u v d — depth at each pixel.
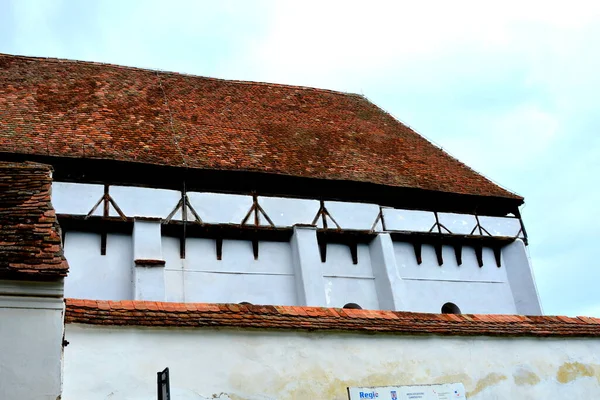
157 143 19.41
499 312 21.62
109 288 17.12
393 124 26.53
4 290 7.40
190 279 18.09
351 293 19.73
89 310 9.03
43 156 17.09
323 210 19.88
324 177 20.11
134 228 17.45
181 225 18.08
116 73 24.41
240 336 9.62
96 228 17.47
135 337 9.05
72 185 17.42
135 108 21.62
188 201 18.38
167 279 17.84
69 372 8.53
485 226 22.16
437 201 21.78
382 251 20.02
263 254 19.22
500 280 22.16
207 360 9.27
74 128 19.09
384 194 20.95
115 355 8.84
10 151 16.80
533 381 11.38
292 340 9.91
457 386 10.63
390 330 10.57
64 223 17.12
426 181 21.97
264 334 9.77
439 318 11.29
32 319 7.43
